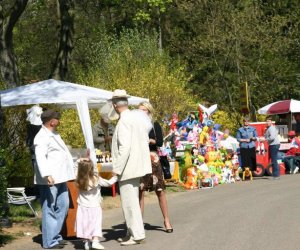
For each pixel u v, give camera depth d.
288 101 26.94
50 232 9.71
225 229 10.69
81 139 21.27
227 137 21.92
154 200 15.66
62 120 21.48
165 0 26.38
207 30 35.47
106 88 25.61
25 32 43.16
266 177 21.20
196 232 10.50
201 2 35.84
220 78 37.00
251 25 35.09
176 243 9.58
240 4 38.22
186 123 20.58
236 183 19.64
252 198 14.96
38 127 12.19
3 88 19.45
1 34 19.53
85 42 39.62
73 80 31.41
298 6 39.41
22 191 12.36
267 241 9.52
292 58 38.09
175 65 31.88
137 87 24.98
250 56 35.97
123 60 27.34
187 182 18.44
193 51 36.97
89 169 9.47
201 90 36.97
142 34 31.12
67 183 10.43
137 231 9.61
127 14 38.59
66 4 24.39
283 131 24.77
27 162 15.80
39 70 43.47
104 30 33.22
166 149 19.59
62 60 24.41
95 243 9.42
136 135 9.62
